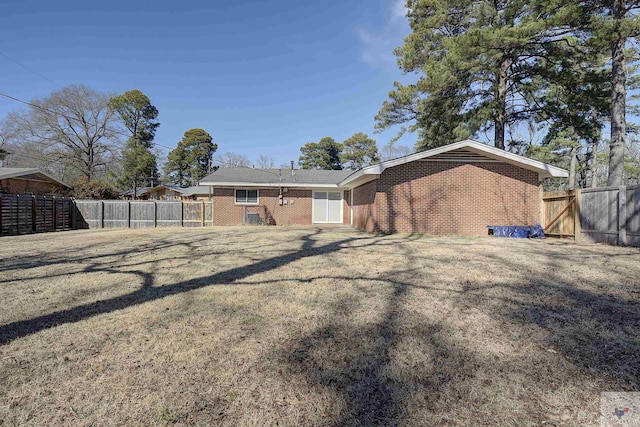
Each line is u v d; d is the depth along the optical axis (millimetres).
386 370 2309
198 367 2352
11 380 2182
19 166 29641
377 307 3617
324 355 2529
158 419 1800
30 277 5098
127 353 2562
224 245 8578
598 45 10234
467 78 13867
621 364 2375
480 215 11523
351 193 17766
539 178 11656
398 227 11531
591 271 5277
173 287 4480
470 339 2801
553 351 2578
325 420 1807
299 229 14258
